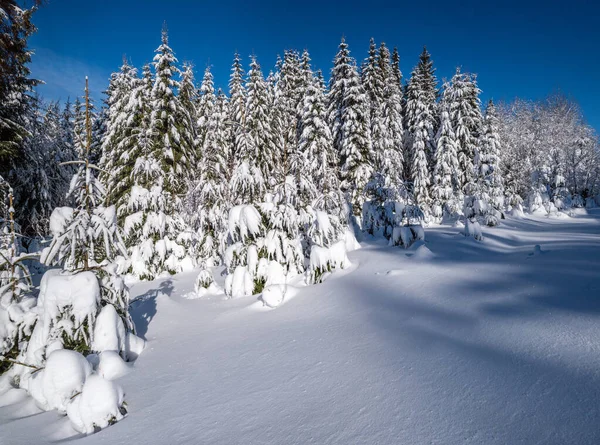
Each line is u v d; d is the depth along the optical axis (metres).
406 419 2.96
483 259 9.27
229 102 24.33
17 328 5.86
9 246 6.37
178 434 3.53
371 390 3.61
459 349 4.14
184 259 17.06
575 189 41.09
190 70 20.81
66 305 5.64
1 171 14.37
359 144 23.83
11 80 12.38
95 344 5.71
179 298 11.20
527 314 4.77
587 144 42.44
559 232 16.92
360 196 22.31
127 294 6.73
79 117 26.88
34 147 16.34
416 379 3.63
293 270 10.38
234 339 6.39
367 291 7.64
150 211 16.45
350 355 4.66
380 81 29.39
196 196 18.42
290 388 4.06
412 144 31.38
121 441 3.58
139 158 16.06
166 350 6.40
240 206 10.51
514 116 50.88
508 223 23.75
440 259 9.63
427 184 29.20
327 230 10.12
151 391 4.74
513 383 3.16
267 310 8.02
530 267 7.31
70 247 6.09
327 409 3.43
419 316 5.62
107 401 4.07
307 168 11.01
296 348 5.33
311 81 21.25
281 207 10.20
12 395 5.18
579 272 6.25
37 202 17.03
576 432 2.38
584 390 2.83
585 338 3.72
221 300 10.03
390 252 11.27
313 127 20.61
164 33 17.61
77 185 6.18
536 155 40.06
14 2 10.34
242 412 3.73
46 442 3.86
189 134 19.00
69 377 4.63
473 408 2.91
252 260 10.05
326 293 8.16
